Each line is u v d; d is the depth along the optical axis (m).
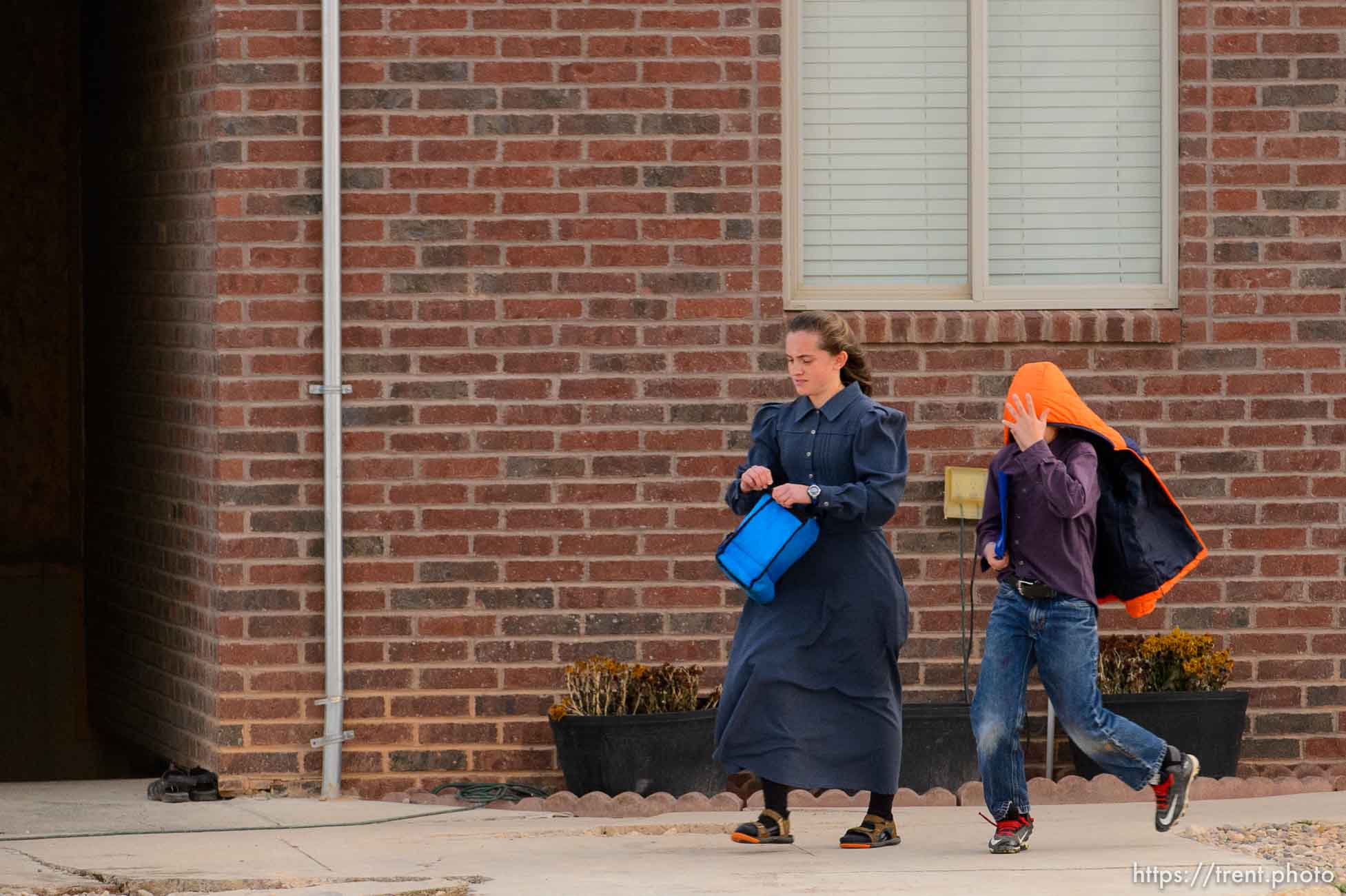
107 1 40.94
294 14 32.16
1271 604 33.59
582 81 32.62
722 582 32.97
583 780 31.62
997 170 34.12
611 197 32.72
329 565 32.25
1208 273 33.53
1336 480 33.59
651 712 32.06
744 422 32.97
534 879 24.73
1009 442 26.56
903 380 33.38
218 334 32.19
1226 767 32.47
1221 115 33.53
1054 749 33.38
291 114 32.19
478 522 32.72
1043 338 33.31
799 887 23.88
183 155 34.34
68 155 47.88
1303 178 33.53
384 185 32.44
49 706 47.41
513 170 32.59
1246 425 33.50
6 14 47.56
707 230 32.84
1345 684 33.59
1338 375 33.59
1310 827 28.38
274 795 32.34
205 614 33.31
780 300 32.97
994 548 25.56
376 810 30.98
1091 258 34.16
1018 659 25.78
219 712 32.34
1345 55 33.53
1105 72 34.09
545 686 32.84
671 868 25.44
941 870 24.98
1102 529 26.38
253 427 32.25
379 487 32.56
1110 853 26.28
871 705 26.09
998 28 34.09
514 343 32.69
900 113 34.00
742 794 32.19
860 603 25.94
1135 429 33.50
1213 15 33.53
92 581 43.00
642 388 32.84
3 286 48.03
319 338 32.38
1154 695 32.09
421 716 32.66
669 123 32.75
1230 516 33.53
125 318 39.12
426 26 32.38
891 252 34.03
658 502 32.91
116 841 28.39
